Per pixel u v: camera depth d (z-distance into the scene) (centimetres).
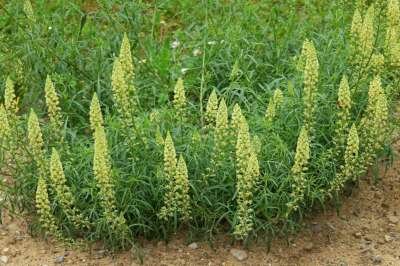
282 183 632
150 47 860
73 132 711
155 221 655
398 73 714
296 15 900
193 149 651
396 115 762
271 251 649
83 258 645
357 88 698
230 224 654
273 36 856
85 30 866
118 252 649
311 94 643
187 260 641
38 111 801
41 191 606
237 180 632
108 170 596
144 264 637
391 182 724
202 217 648
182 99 659
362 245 659
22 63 820
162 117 700
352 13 859
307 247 654
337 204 677
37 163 638
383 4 733
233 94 757
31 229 669
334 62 750
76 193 644
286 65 813
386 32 725
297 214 672
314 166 664
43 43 805
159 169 629
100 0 855
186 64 838
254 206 638
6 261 646
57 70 820
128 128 647
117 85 628
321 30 849
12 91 647
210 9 873
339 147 661
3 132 634
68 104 786
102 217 641
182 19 921
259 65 815
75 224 633
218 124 615
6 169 730
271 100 652
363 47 682
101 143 584
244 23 871
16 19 823
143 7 872
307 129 659
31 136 624
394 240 663
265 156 652
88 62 825
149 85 798
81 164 656
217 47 835
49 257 648
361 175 721
